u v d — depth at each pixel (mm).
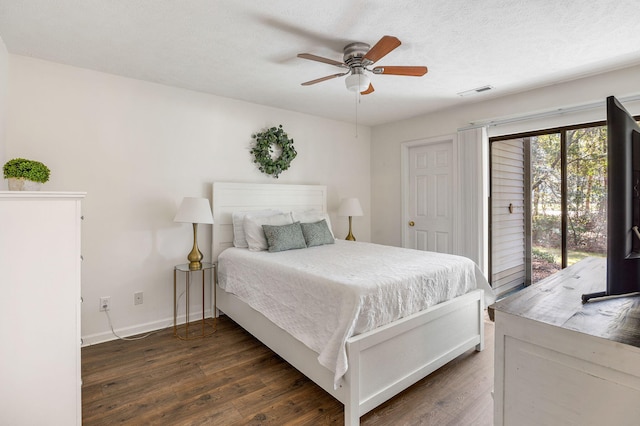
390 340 1847
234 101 3455
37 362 1497
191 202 2834
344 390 1669
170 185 3051
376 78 2871
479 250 3543
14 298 1449
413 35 2113
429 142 4082
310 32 2074
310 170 4145
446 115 3883
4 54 2229
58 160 2516
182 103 3115
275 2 1763
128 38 2154
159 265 2998
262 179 3686
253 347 2617
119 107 2779
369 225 4852
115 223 2770
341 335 1674
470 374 2209
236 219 3256
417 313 2027
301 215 3576
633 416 827
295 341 2076
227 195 3324
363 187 4766
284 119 3871
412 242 4344
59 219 1540
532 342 1012
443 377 2172
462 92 3250
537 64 2572
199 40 2182
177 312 3105
